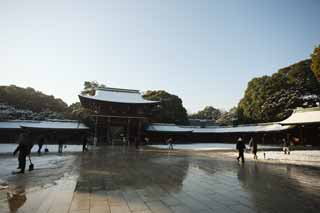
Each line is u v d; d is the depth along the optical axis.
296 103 48.34
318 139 37.62
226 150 31.14
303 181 9.96
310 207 6.25
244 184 9.27
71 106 71.06
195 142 55.19
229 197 7.23
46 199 6.66
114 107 47.81
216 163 16.70
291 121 32.91
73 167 13.34
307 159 19.75
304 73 49.66
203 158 20.52
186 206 6.25
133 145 41.81
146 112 52.03
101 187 8.35
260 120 54.16
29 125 43.28
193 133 54.84
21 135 11.39
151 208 6.02
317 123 29.03
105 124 46.69
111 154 22.97
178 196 7.28
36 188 7.97
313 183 9.55
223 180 10.09
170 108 63.34
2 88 70.50
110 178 10.18
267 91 52.34
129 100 49.81
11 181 9.10
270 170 13.28
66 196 7.02
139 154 23.84
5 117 57.94
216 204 6.47
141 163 16.09
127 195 7.30
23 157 11.16
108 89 53.72
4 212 5.50
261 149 31.84
